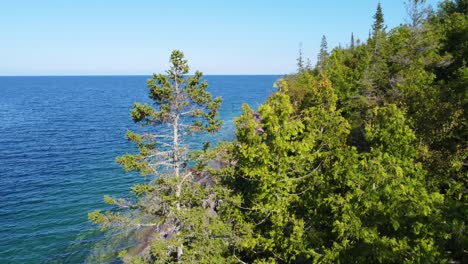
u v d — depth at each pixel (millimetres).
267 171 17422
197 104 18078
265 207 17453
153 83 17031
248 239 17250
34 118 95500
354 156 16453
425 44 32344
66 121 89938
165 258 15930
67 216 34656
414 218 12594
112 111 112250
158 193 17094
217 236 17375
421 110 18469
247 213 19344
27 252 28859
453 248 12016
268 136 19250
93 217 16359
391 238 13000
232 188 20656
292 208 19062
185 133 18781
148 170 16891
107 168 48875
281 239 17688
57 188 41500
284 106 17000
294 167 18312
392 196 12773
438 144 17469
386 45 43969
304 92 42875
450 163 15547
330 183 17672
